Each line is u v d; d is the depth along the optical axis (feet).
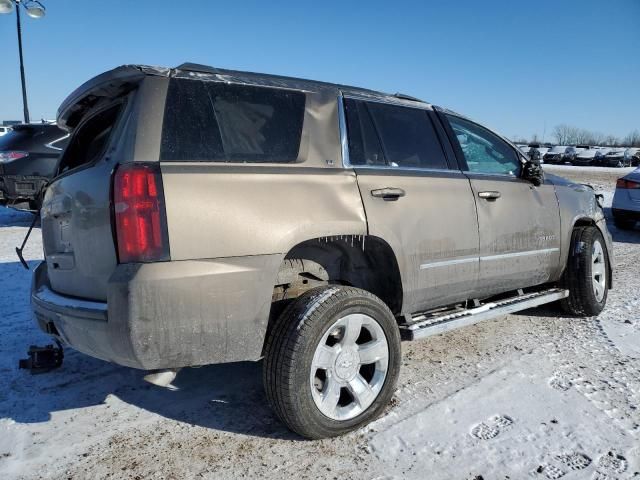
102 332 7.64
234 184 8.11
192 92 8.39
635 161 148.77
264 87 9.24
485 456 8.38
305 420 8.43
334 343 9.01
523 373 11.43
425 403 10.11
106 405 10.23
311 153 9.32
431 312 11.80
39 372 11.53
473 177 12.11
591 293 14.93
